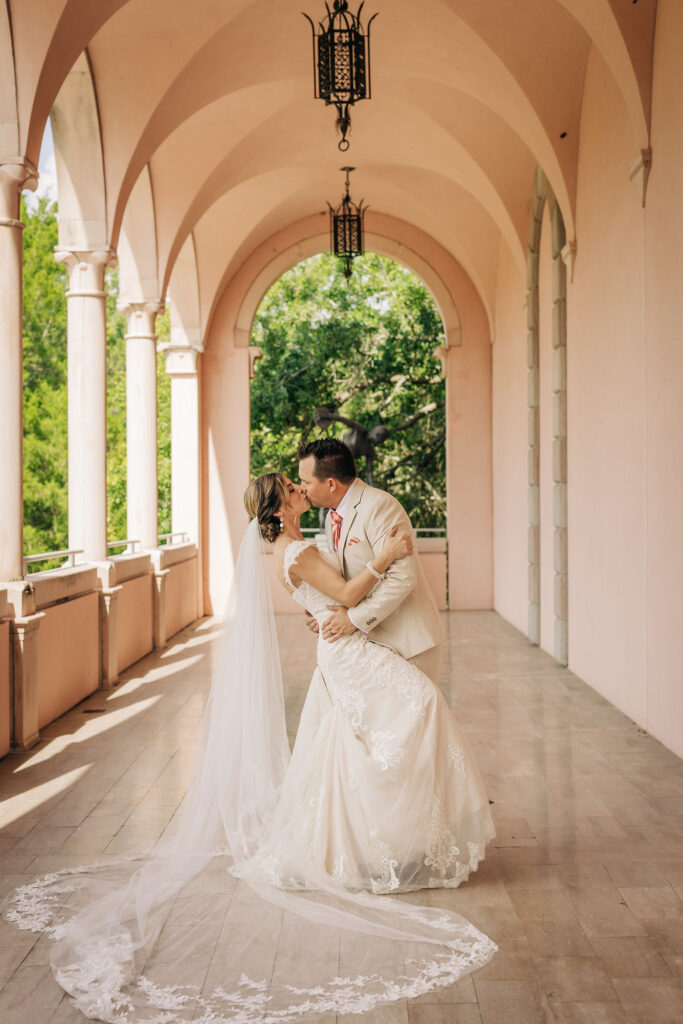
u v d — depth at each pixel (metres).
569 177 7.98
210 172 9.59
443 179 11.84
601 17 5.91
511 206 10.20
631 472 6.47
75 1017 2.64
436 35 7.96
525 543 10.91
